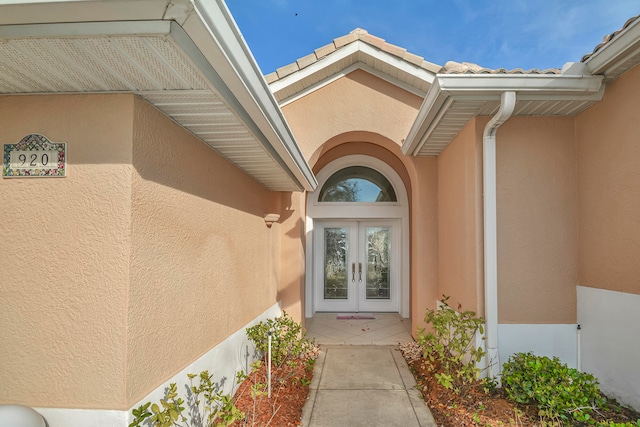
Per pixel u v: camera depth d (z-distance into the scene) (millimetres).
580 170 4148
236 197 4090
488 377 3996
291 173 4836
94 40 1636
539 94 3688
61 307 2139
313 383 4508
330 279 8805
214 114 2576
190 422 2803
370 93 6340
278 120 3039
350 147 8172
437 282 6055
